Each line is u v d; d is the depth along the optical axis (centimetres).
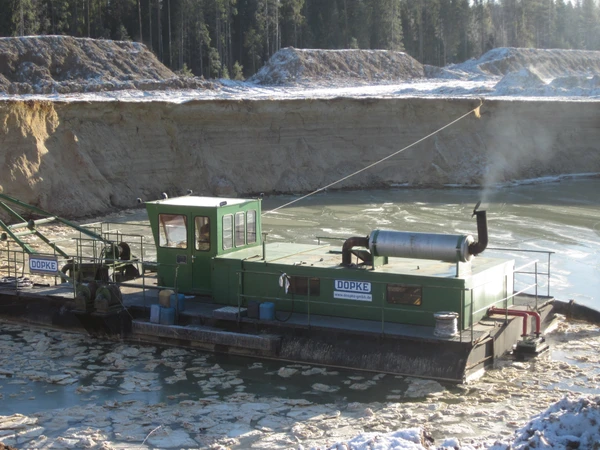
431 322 1838
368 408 1587
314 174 5666
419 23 15438
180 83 8788
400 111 5959
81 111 4688
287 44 13488
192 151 5231
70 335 2153
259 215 2261
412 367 1753
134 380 1789
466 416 1545
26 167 4181
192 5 11612
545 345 1939
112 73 8719
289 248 2228
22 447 1445
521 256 3162
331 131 5822
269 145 5600
